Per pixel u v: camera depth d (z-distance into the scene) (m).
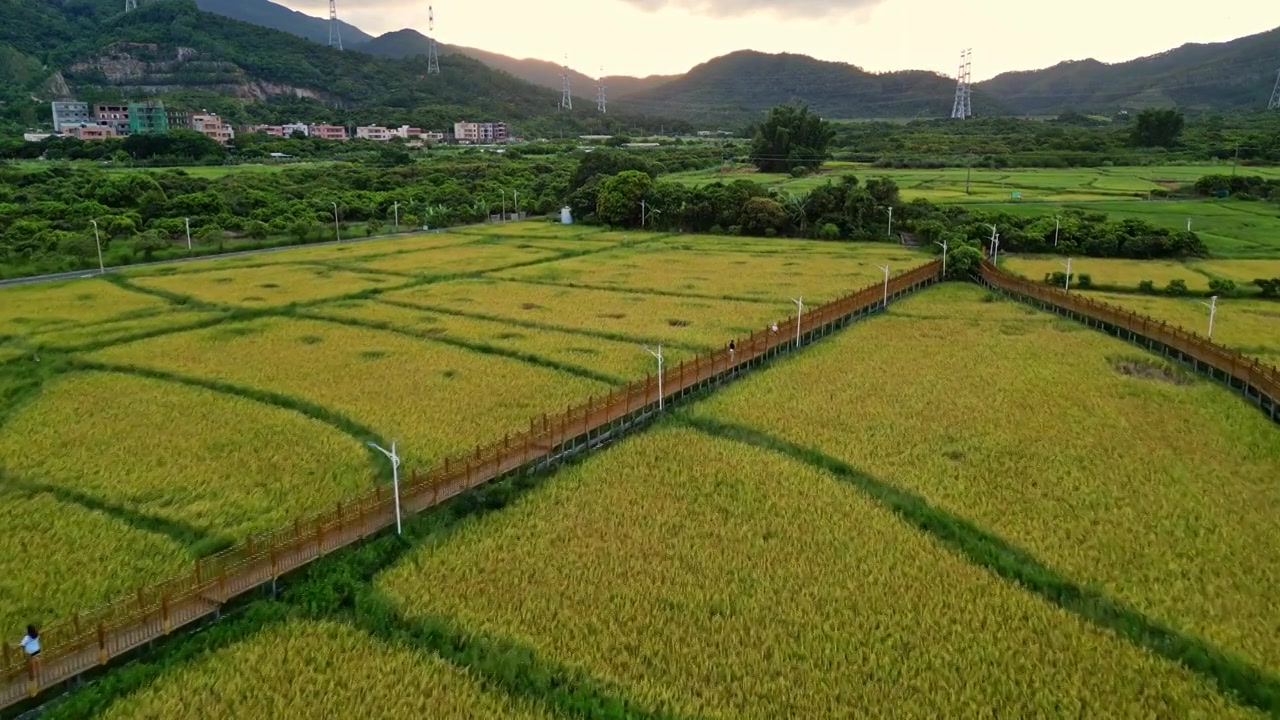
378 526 29.19
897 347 54.12
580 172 134.25
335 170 145.25
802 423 40.06
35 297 66.06
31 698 21.38
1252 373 43.62
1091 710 21.09
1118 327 57.06
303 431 38.78
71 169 124.44
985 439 37.97
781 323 54.66
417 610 25.14
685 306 64.81
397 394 43.91
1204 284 72.12
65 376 46.75
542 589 26.17
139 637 23.14
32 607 25.52
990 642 23.67
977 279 78.94
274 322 58.91
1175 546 28.72
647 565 27.52
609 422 38.31
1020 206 115.19
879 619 24.66
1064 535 29.47
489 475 32.88
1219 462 35.66
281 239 98.06
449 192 133.00
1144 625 24.50
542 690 21.84
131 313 60.81
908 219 103.75
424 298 67.06
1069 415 41.09
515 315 61.31
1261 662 22.88
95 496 32.50
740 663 22.77
